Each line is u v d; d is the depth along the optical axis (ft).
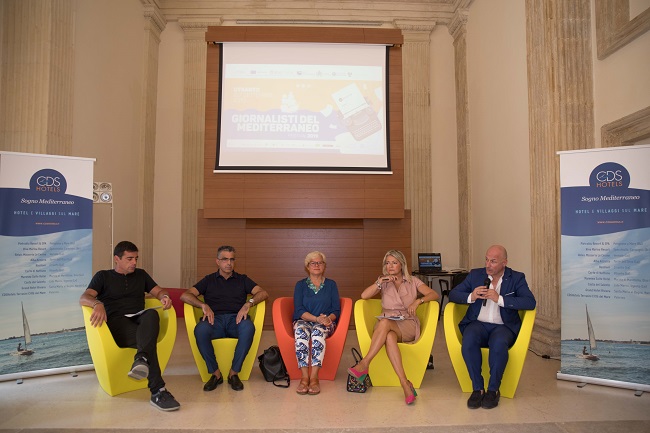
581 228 11.93
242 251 20.01
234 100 19.86
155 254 24.06
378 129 20.01
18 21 14.89
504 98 18.78
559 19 14.64
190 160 24.20
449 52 24.88
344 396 10.77
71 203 12.69
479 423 9.14
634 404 10.16
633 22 12.39
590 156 11.92
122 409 9.84
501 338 10.27
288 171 19.47
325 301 12.30
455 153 24.62
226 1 24.47
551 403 10.25
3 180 11.85
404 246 20.16
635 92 12.73
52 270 12.33
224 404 10.19
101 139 18.88
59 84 15.44
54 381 11.75
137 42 22.48
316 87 20.08
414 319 11.69
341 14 24.57
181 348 15.69
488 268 11.16
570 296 11.95
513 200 17.89
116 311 11.36
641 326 11.11
